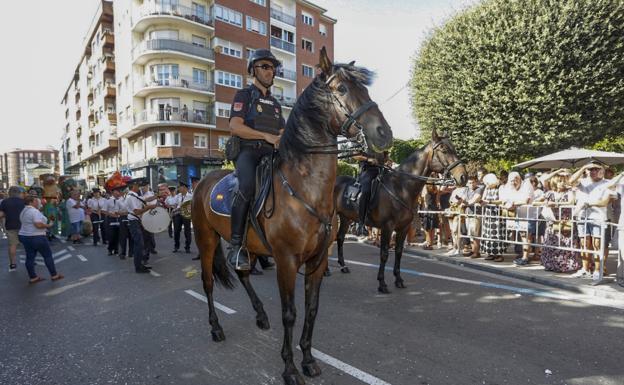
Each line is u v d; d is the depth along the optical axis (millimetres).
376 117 2549
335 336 3906
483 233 7953
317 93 2768
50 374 3211
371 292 5684
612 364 3172
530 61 13297
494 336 3830
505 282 6145
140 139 32344
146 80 29828
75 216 14016
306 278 3131
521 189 7535
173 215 10609
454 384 2879
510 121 13859
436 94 16078
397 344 3668
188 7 29359
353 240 12359
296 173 2889
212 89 30281
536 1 13477
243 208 3129
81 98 53969
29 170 61938
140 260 7750
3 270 8641
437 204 9578
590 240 6172
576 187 6574
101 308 5195
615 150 17062
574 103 13219
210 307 3969
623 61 12633
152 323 4473
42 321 4699
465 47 14633
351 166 18016
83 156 52781
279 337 3939
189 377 3090
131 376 3135
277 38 34562
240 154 3348
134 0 30391
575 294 5336
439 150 5953
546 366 3154
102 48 38406
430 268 7457
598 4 12586
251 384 2953
